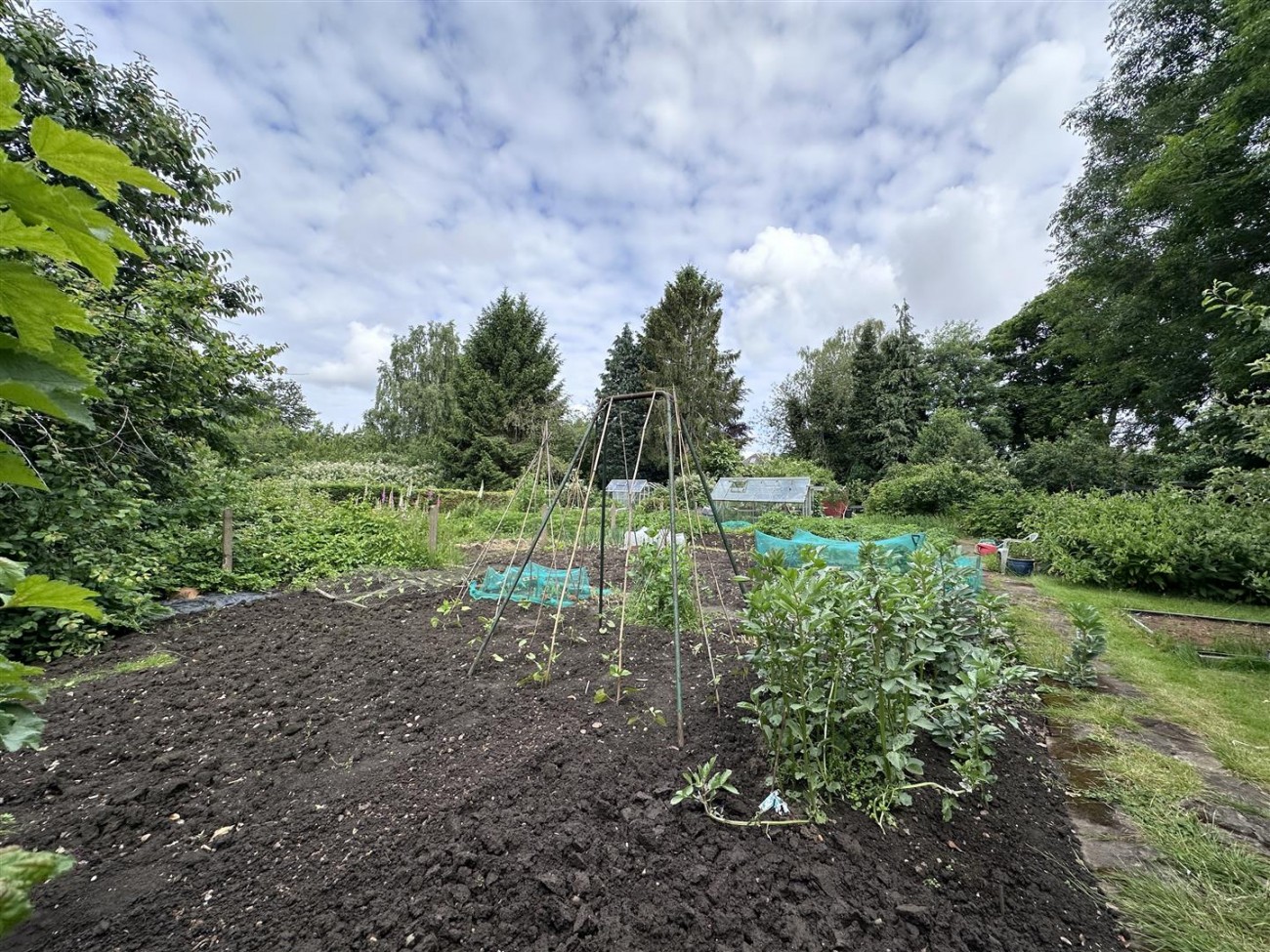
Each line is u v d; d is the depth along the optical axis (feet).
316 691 9.95
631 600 15.98
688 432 12.02
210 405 20.06
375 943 4.83
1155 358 38.17
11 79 1.52
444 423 79.97
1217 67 31.78
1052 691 11.72
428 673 10.72
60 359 1.84
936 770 7.95
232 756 7.79
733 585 20.79
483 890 5.37
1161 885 6.04
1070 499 32.86
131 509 14.57
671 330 80.79
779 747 7.25
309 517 23.91
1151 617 18.99
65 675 10.74
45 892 5.30
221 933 4.91
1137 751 9.14
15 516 12.94
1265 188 27.27
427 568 23.43
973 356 84.07
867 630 7.30
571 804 6.59
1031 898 5.82
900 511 50.62
